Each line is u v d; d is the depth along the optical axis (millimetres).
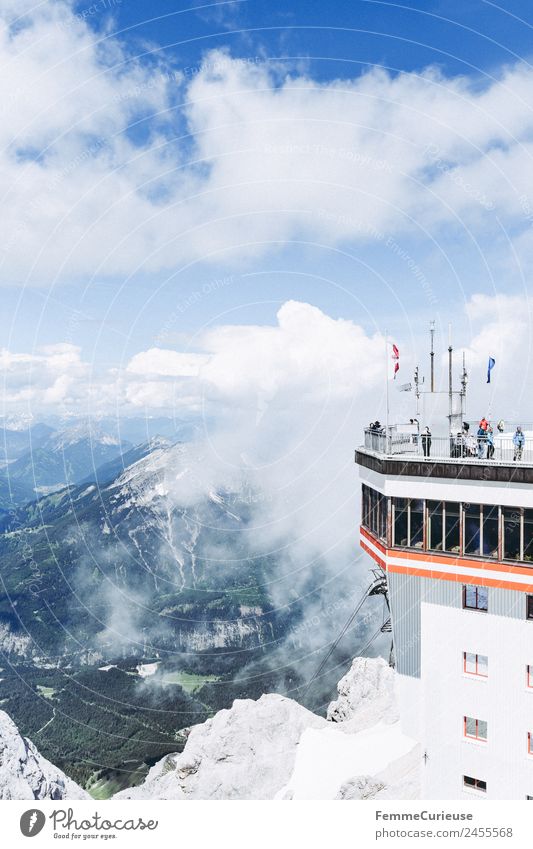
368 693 73688
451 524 40781
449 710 41875
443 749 42125
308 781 58250
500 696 39719
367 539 49062
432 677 42500
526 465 37594
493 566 39031
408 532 42438
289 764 64625
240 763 67062
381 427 47812
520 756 39062
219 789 64375
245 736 69938
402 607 49000
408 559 42219
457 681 41594
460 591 41406
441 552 41000
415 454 43781
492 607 40000
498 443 42031
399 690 51281
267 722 71625
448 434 43688
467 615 41062
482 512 39562
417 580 47750
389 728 59219
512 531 38562
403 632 49688
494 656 39938
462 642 41281
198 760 70188
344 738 63188
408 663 50688
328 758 60438
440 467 40719
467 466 39719
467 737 41312
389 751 53000
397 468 42312
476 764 40719
